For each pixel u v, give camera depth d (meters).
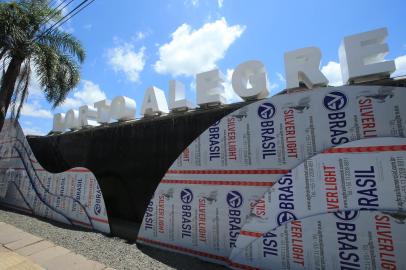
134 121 6.59
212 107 5.29
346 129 3.62
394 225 3.07
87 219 6.57
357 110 3.58
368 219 3.23
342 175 3.49
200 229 4.70
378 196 3.25
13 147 9.73
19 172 9.25
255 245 3.93
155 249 5.05
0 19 7.60
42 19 8.36
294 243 3.64
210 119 5.05
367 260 3.17
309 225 3.57
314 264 3.46
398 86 3.39
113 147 6.92
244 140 4.46
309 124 3.90
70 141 8.28
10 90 8.46
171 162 5.54
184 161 5.15
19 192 9.06
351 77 3.82
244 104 4.68
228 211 4.44
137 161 6.26
